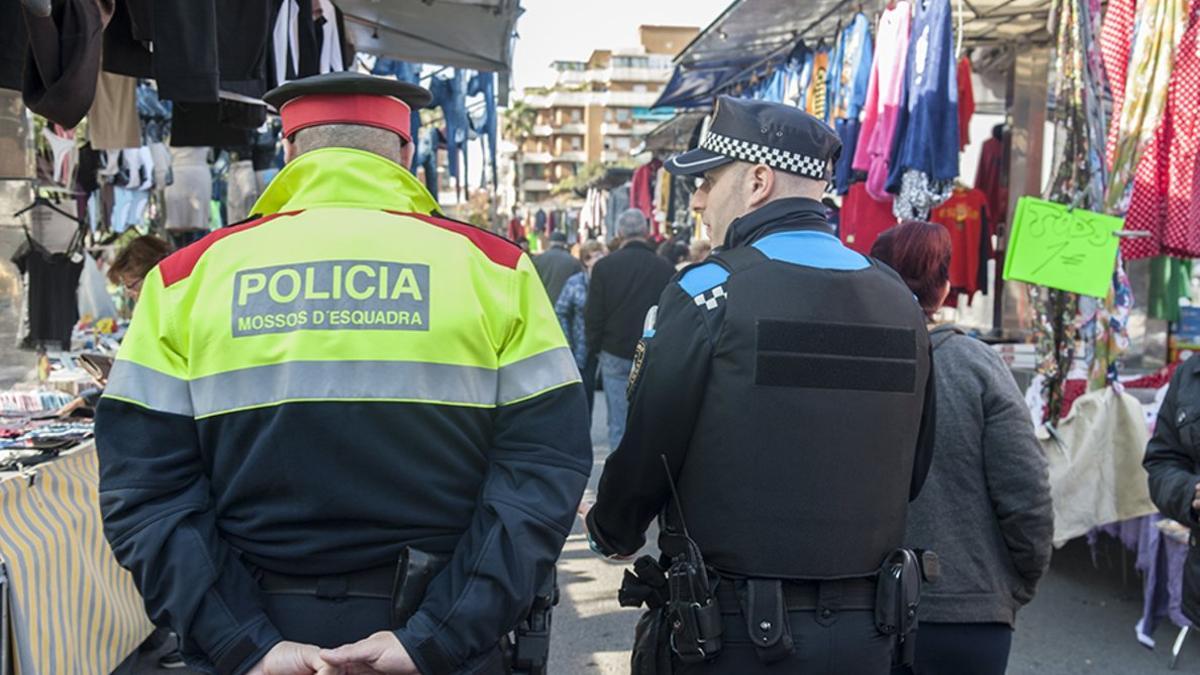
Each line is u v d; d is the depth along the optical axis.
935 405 1.93
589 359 7.54
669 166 1.94
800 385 1.62
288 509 1.38
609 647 3.84
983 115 6.96
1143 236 4.25
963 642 2.01
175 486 1.38
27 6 2.25
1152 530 3.83
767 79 7.43
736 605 1.64
